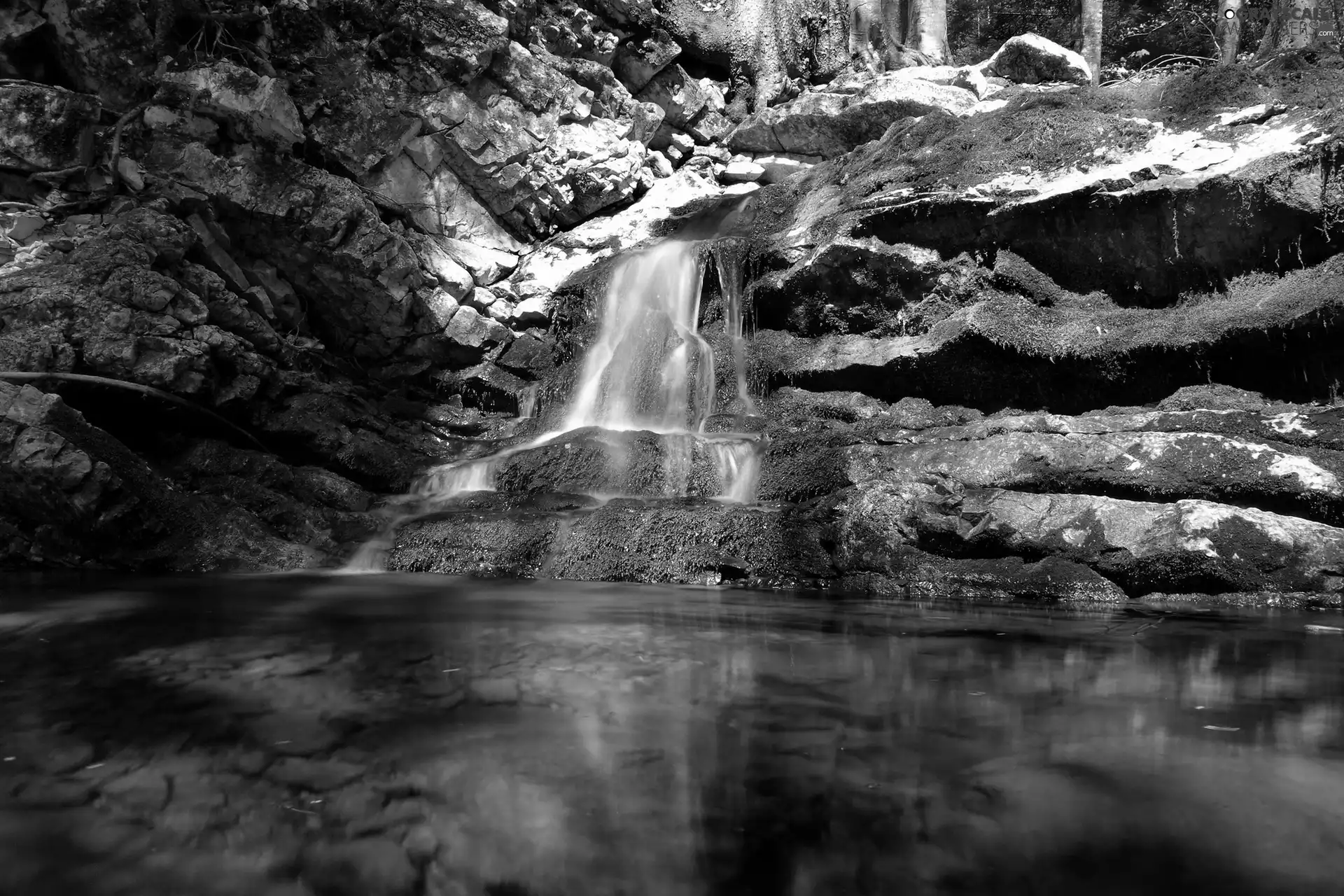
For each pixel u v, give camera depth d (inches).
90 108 390.0
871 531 258.8
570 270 486.3
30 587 258.1
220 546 309.9
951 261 367.9
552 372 445.7
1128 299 343.0
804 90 597.9
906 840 82.4
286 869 77.5
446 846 81.7
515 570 294.4
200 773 98.8
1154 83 389.1
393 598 232.8
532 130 473.1
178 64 411.5
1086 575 232.7
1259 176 298.7
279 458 370.0
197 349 343.9
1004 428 287.7
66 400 326.0
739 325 418.3
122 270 340.5
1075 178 347.6
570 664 150.7
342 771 98.8
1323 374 286.4
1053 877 75.9
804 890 73.5
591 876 76.1
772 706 124.4
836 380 378.0
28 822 86.2
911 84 512.7
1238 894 73.1
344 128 430.9
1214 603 219.0
